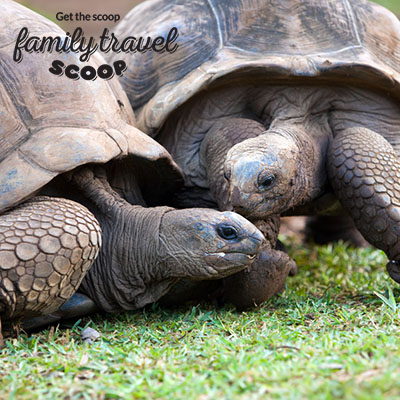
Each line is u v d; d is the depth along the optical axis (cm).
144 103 727
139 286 577
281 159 573
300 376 378
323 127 695
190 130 695
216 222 543
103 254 578
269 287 593
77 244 500
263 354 425
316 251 925
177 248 553
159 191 684
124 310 592
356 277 751
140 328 538
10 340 499
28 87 568
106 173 606
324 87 688
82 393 376
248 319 556
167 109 671
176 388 366
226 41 703
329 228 975
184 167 692
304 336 482
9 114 547
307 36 705
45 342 503
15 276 479
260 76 664
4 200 509
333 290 681
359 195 619
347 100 695
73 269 505
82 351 456
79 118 573
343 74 668
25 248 482
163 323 557
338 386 349
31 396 374
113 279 575
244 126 655
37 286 488
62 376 411
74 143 543
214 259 541
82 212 522
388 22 760
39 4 1762
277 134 615
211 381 379
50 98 573
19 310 497
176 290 607
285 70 654
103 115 594
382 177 618
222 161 641
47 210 509
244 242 538
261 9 722
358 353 420
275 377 375
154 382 387
